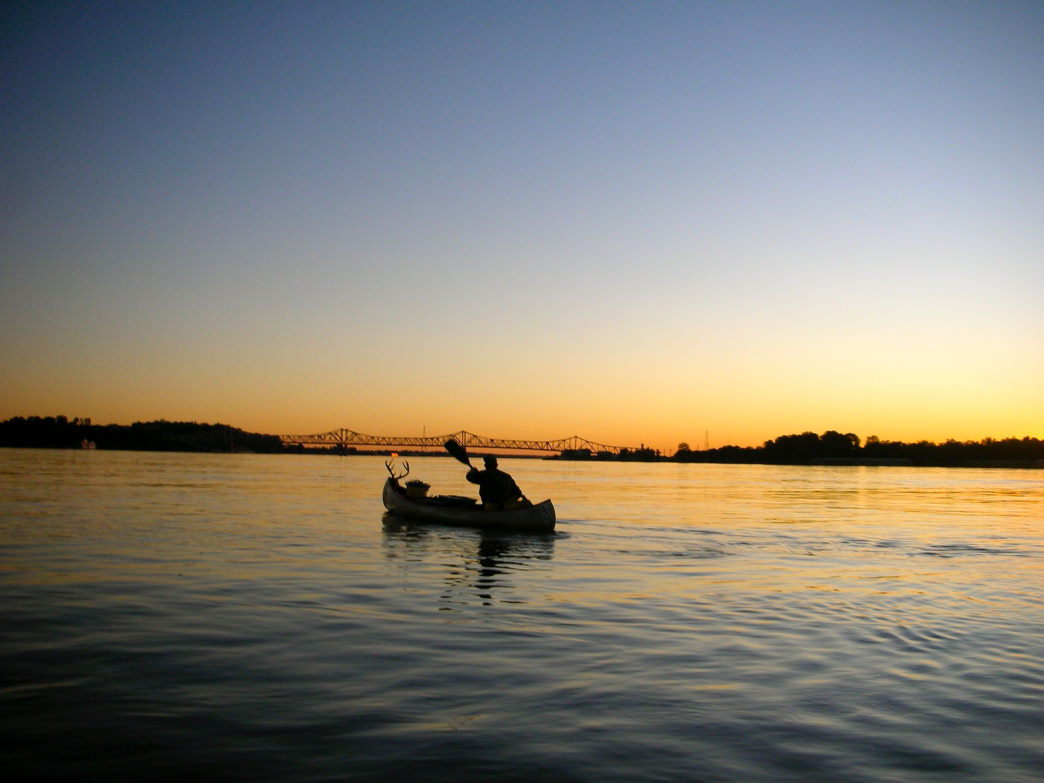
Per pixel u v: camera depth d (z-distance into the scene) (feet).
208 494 109.19
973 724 18.95
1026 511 107.65
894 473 450.71
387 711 19.31
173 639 26.07
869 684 22.07
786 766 16.39
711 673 23.00
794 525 77.51
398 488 79.05
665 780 15.67
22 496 94.22
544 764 16.33
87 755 16.39
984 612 32.53
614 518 83.20
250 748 16.90
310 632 27.43
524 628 28.58
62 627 27.45
